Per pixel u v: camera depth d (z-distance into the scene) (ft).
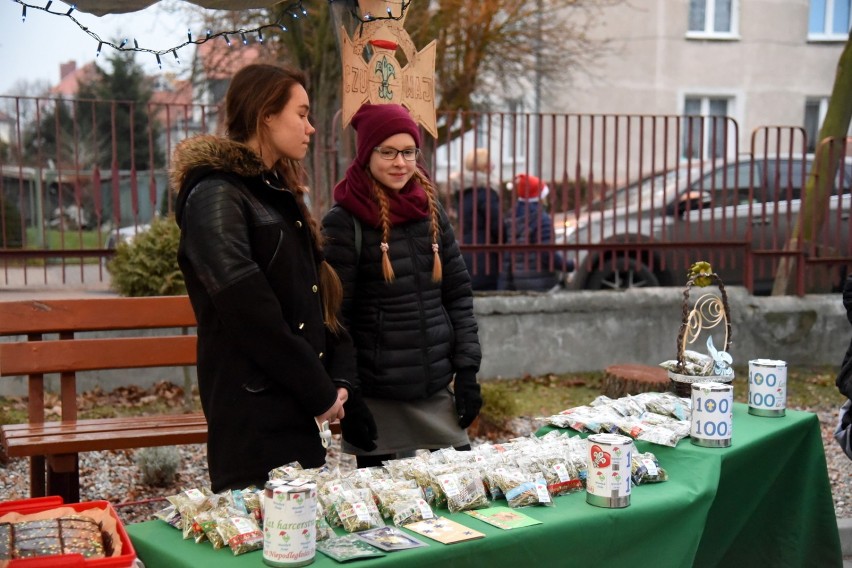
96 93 73.67
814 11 65.67
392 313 10.94
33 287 23.54
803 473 11.48
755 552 11.45
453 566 7.22
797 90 65.31
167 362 13.79
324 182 25.02
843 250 30.55
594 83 62.23
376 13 12.33
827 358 27.71
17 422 18.83
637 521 8.35
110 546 6.80
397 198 10.96
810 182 27.99
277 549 6.72
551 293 25.75
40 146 23.00
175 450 16.46
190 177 8.81
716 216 29.25
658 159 62.18
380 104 11.09
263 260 8.89
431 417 11.23
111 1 11.04
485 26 41.93
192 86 39.14
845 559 13.74
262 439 8.84
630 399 11.48
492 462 8.82
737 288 27.37
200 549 7.10
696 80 63.46
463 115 25.00
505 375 25.39
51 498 7.69
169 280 19.36
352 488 7.97
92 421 12.99
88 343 13.33
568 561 7.91
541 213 25.94
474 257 25.70
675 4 62.44
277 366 8.65
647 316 26.32
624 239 27.68
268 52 37.76
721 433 9.99
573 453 9.14
